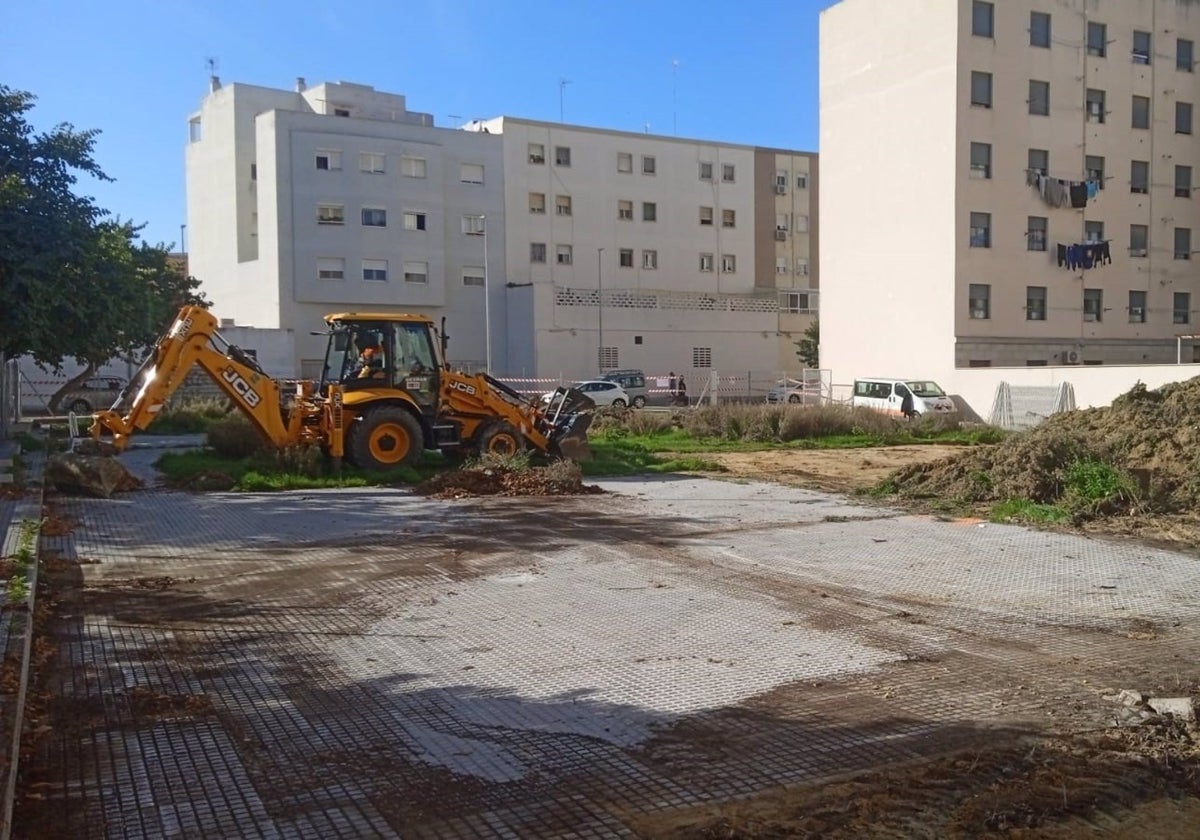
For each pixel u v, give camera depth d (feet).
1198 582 28.12
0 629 20.34
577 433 57.82
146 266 118.32
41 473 49.90
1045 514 38.88
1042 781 14.83
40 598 26.20
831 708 17.98
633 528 37.45
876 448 81.35
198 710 18.02
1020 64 119.96
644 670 20.25
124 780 15.03
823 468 63.10
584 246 180.86
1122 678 19.63
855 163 130.62
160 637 22.80
